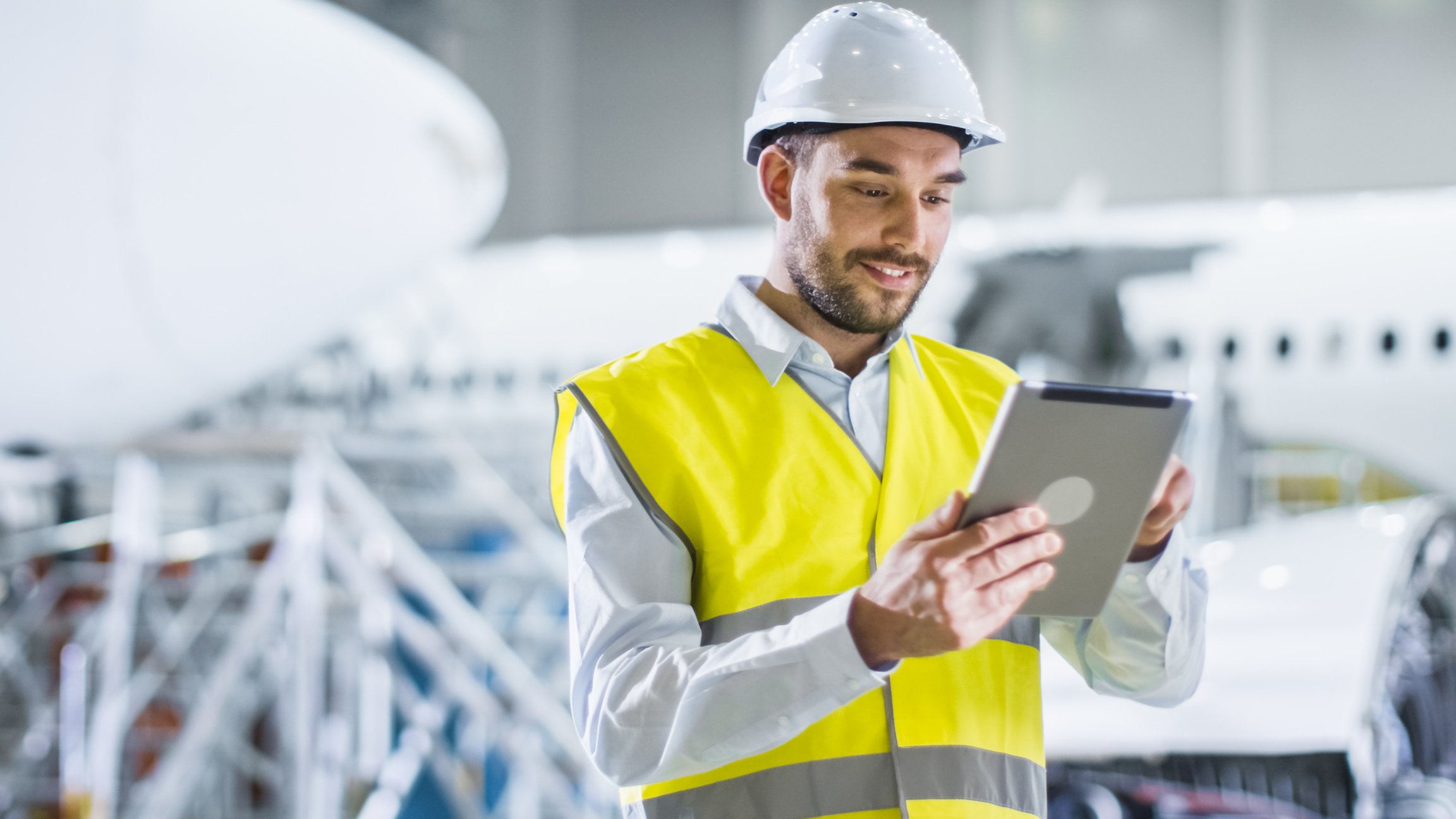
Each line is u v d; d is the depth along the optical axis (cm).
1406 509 467
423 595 602
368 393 1087
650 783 128
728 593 138
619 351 1102
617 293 1113
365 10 1385
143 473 673
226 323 697
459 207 773
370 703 753
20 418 702
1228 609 438
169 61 630
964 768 137
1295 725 383
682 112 2031
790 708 118
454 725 779
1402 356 948
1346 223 973
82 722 742
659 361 148
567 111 2069
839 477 142
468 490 859
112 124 623
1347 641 405
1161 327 998
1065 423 112
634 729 125
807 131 143
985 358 165
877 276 141
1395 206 975
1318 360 966
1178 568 141
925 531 116
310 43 693
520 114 2003
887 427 147
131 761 759
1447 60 1800
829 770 135
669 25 2039
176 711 771
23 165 614
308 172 681
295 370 871
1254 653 411
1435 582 461
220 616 722
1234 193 1873
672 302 1098
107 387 696
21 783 771
